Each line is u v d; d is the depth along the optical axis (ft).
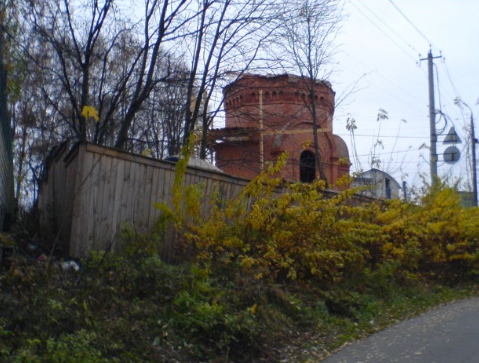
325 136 84.17
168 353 26.55
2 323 24.21
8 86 48.91
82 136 51.70
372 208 49.06
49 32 55.16
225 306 31.17
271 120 76.23
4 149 43.04
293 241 39.29
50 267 30.68
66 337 24.27
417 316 38.73
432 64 83.61
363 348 30.63
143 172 37.81
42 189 50.62
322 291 38.70
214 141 69.31
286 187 42.96
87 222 34.91
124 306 29.12
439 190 56.80
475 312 39.63
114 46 60.44
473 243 53.26
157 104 65.05
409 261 48.73
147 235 36.42
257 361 28.27
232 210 38.58
